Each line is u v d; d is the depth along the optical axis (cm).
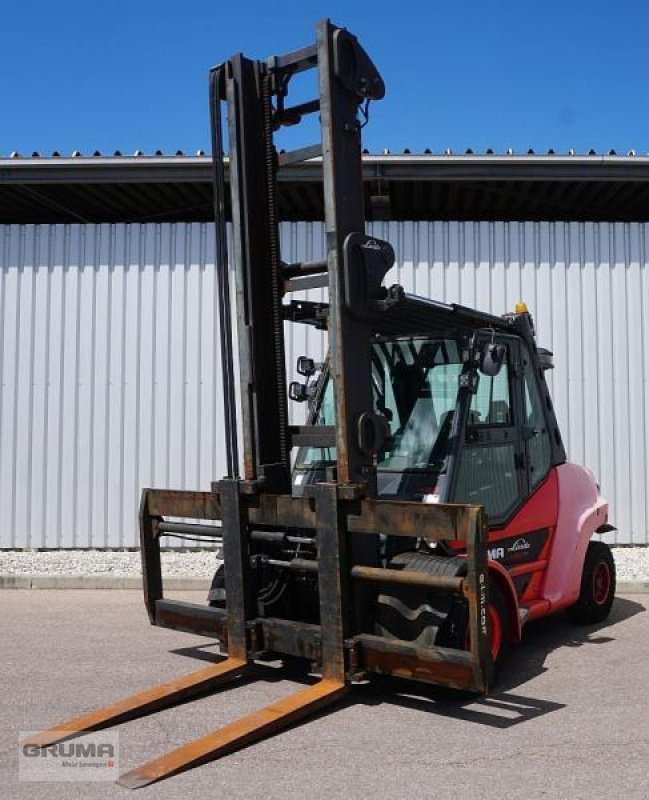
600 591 727
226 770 401
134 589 902
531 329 682
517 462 627
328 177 507
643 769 405
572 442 1095
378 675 552
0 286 1109
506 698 515
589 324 1103
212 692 518
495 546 592
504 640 557
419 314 543
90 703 505
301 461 637
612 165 1046
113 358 1105
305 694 478
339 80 511
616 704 505
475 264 1109
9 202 1212
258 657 538
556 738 446
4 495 1096
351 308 501
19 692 527
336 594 488
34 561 1016
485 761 414
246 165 548
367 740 441
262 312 555
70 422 1101
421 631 477
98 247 1112
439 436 566
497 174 1052
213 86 557
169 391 1102
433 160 1037
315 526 498
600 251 1108
